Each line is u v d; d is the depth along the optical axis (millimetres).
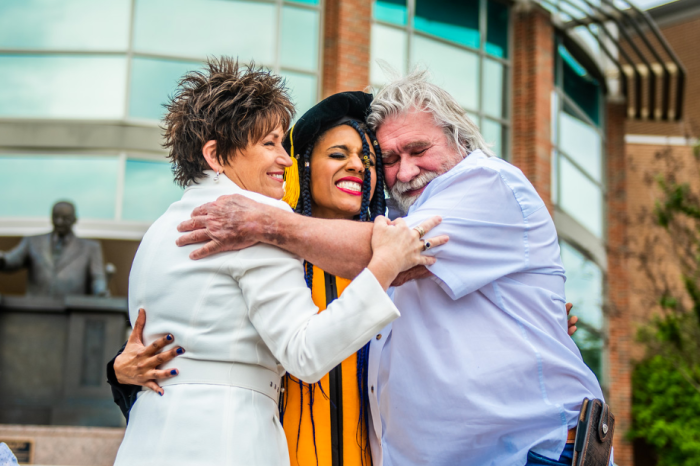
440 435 2055
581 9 12148
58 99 9914
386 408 2172
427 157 2287
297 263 1746
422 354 2076
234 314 1678
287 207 1912
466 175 2109
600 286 13977
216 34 10039
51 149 9867
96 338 7102
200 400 1634
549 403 2021
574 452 1972
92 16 10039
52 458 6156
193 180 1900
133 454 1639
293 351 1594
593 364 13359
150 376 1677
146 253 1800
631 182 16156
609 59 14664
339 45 10000
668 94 14281
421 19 11266
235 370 1671
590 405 2014
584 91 14273
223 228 1703
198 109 1852
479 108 11742
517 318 2078
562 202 12922
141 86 9930
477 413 2006
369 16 10305
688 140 13562
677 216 12164
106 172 9875
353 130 2412
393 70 2484
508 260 2090
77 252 7836
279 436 1737
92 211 9805
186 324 1683
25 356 7047
